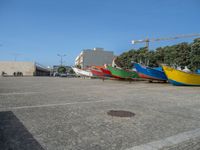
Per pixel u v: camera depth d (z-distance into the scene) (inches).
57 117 222.4
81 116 229.3
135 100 362.3
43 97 377.7
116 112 253.4
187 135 172.9
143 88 657.6
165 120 221.3
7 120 205.5
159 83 1024.2
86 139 157.2
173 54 1223.5
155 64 1434.5
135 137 164.4
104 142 151.8
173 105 319.0
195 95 468.4
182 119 228.1
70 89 560.7
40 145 143.5
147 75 1050.7
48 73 4224.9
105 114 241.4
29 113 238.8
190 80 812.6
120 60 1752.0
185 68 1196.5
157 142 154.8
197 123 212.8
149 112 259.8
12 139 153.3
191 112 267.6
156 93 496.4
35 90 512.4
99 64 3361.2
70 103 314.7
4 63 2812.5
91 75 1549.0
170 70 812.6
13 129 177.0
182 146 148.3
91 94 441.7
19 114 232.5
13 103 305.0
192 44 1131.9
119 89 595.2
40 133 168.6
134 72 1152.2
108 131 177.8
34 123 197.3
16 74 2714.1
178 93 509.7
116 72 1177.4
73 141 152.6
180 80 802.2
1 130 173.5
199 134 176.2
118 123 204.1
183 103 341.7
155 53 1443.2
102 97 393.7
